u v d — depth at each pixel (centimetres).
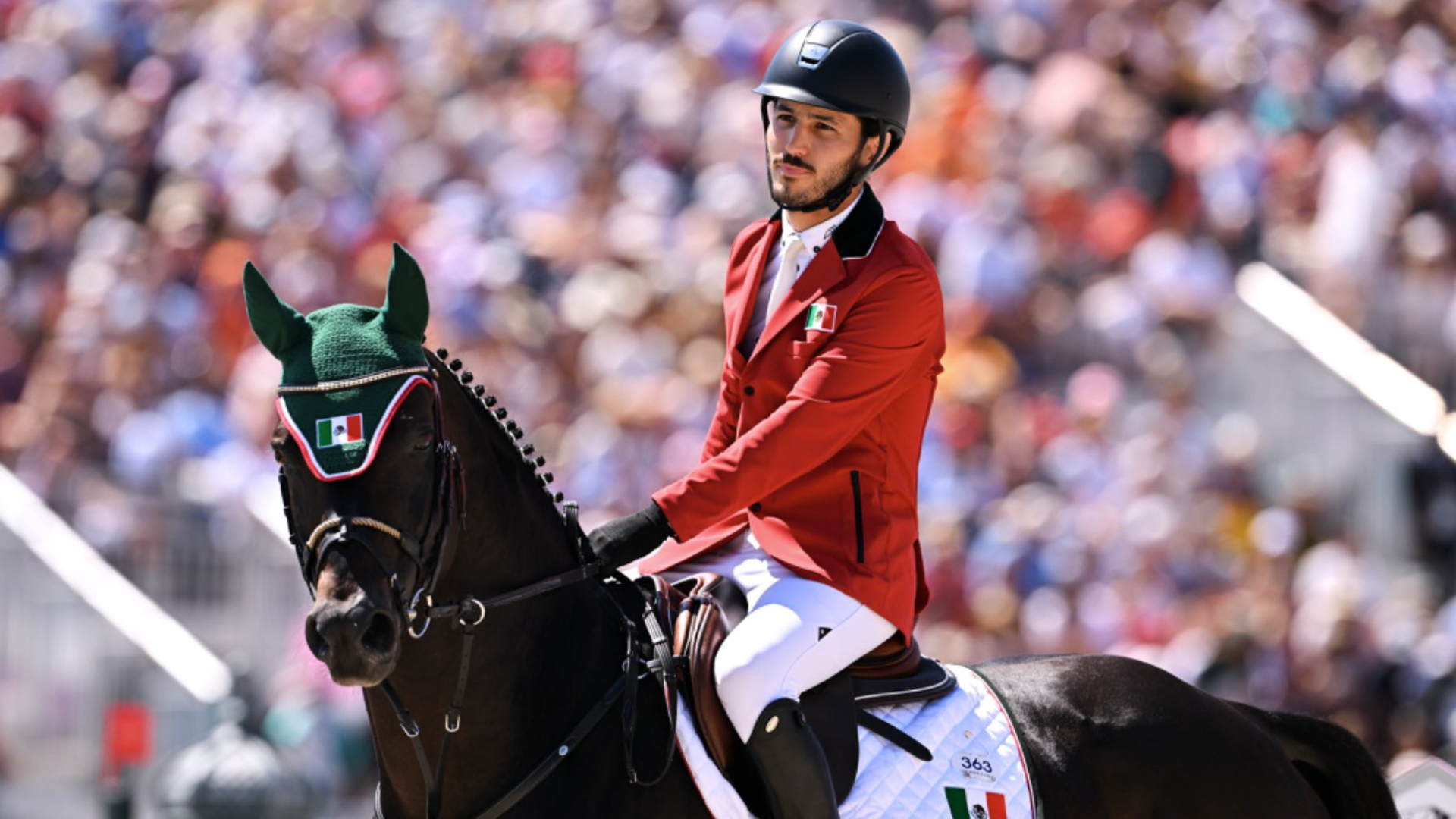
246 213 4247
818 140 1331
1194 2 4362
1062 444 3391
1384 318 3372
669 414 3588
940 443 3419
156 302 3941
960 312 3622
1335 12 4381
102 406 3731
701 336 3775
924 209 3891
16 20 4941
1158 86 4225
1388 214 3641
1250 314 3312
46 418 3684
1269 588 3028
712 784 1268
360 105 4634
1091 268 3762
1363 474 3147
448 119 4594
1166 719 1445
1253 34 4266
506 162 4409
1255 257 3756
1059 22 4381
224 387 3869
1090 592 3122
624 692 1288
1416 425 3117
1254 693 2919
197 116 4606
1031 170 3991
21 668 2911
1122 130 4047
